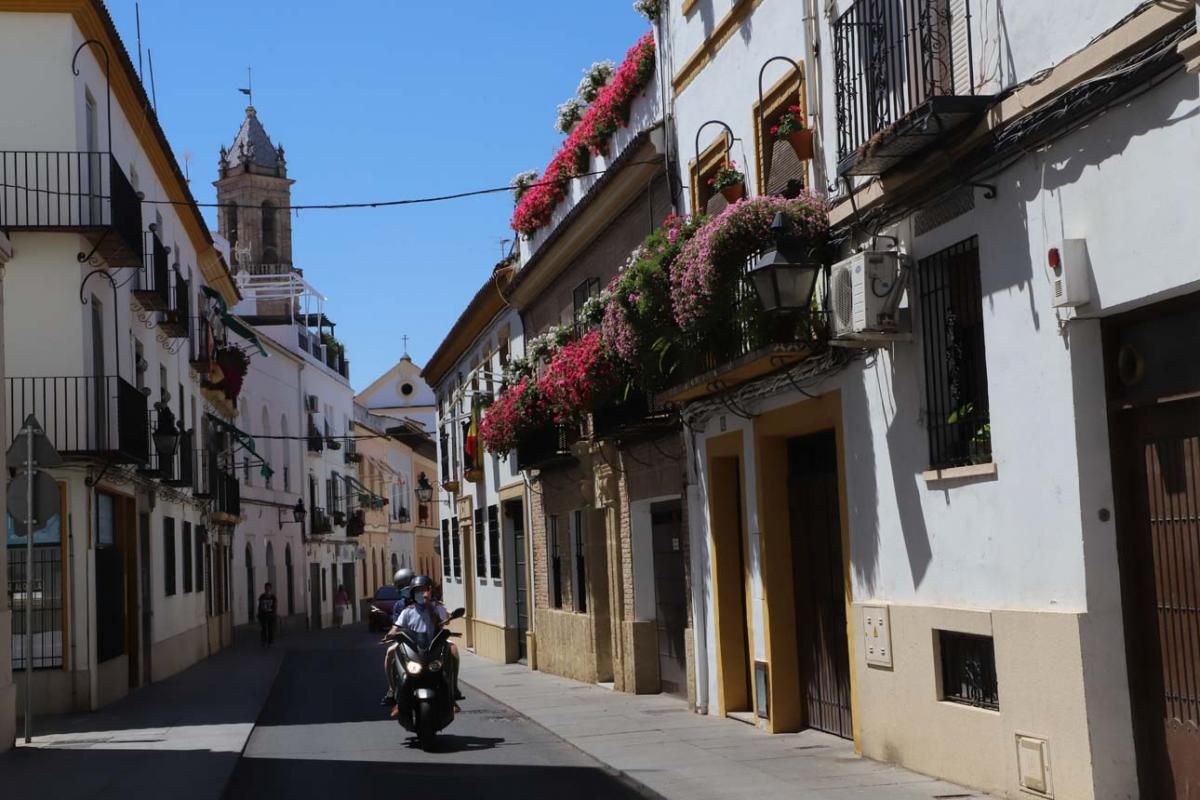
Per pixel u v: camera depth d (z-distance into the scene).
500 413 23.73
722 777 10.66
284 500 51.38
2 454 14.69
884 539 10.68
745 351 12.23
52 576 19.59
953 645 9.73
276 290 59.09
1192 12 6.73
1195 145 6.89
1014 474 8.70
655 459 17.55
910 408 10.16
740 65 13.98
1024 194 8.48
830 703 12.53
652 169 17.14
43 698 19.31
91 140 22.03
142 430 22.52
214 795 11.12
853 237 10.91
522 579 28.92
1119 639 7.95
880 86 10.15
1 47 20.52
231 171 72.12
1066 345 8.09
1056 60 8.05
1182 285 7.05
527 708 17.91
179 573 29.77
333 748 14.52
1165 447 7.64
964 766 9.34
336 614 59.75
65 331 20.06
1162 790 7.74
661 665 18.64
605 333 15.62
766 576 13.32
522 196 24.77
